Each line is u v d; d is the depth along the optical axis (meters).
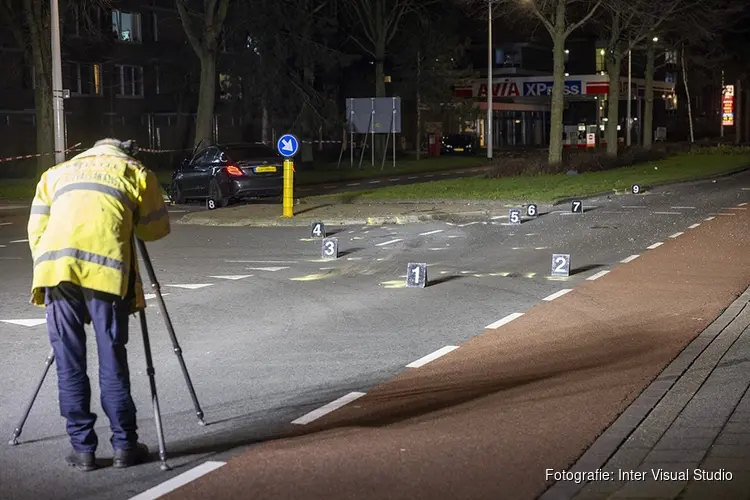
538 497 5.81
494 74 90.62
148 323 11.91
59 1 41.41
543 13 49.34
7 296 14.10
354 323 11.84
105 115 56.44
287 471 6.32
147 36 59.16
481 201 30.47
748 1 72.12
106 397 6.47
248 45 55.66
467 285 14.77
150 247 20.03
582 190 34.62
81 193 6.37
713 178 44.56
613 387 8.47
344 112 72.38
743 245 19.27
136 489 6.11
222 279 15.58
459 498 5.79
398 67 72.44
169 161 60.12
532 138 103.81
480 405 7.96
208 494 5.94
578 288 14.30
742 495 5.71
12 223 26.64
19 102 51.97
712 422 7.33
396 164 62.25
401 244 20.28
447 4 70.69
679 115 115.50
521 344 10.50
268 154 29.98
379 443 6.92
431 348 10.39
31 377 9.20
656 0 53.84
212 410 8.02
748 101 106.06
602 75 85.56
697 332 10.93
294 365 9.66
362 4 63.59
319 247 19.92
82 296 6.42
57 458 6.76
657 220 24.98
